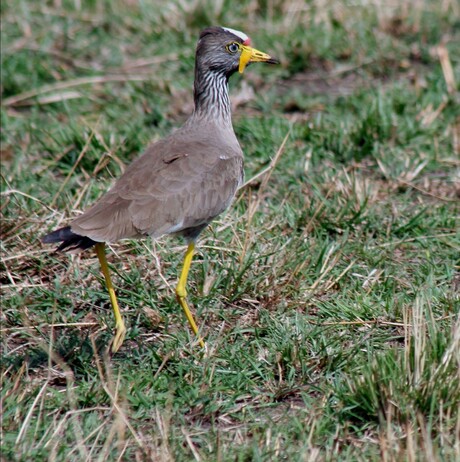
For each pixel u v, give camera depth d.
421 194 13.60
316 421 8.58
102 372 9.54
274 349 9.90
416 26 18.50
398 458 7.98
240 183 10.83
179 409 8.98
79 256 11.53
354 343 10.09
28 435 8.38
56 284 10.95
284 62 17.45
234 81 16.81
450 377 8.84
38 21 18.59
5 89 16.44
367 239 12.24
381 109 14.98
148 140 14.54
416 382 8.83
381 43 17.97
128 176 10.02
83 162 13.85
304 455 8.05
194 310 10.84
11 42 17.75
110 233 9.52
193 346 9.96
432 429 8.55
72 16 18.83
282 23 18.67
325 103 16.28
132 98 16.16
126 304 10.89
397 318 10.55
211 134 11.01
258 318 10.64
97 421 8.71
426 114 15.41
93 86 16.67
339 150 14.41
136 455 8.12
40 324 10.44
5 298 10.86
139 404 8.98
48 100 16.11
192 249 10.45
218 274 11.14
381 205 13.05
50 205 12.33
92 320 10.65
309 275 11.35
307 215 12.45
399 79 17.12
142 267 11.36
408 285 11.27
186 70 17.28
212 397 9.20
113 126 15.12
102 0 19.20
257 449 8.16
